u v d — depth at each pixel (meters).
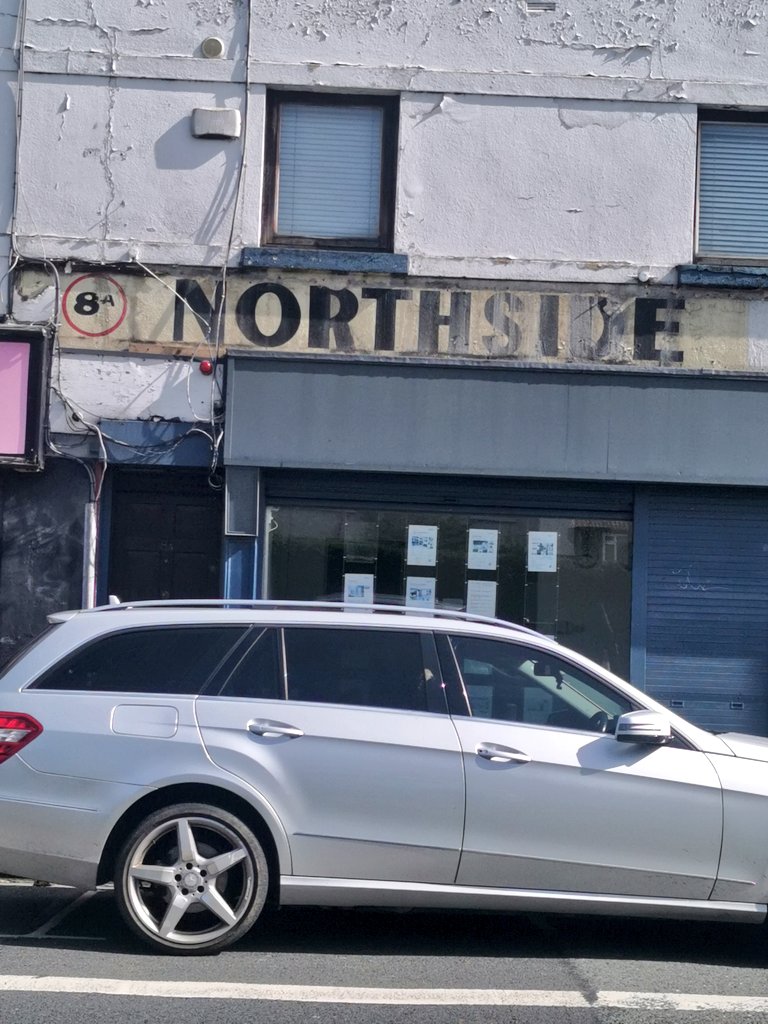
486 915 6.98
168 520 10.62
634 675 10.36
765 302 10.48
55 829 5.78
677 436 10.27
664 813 5.88
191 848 5.80
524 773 5.88
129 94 10.41
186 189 10.41
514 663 6.21
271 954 6.02
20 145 10.35
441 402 10.26
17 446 10.04
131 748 5.84
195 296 10.37
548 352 10.43
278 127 10.65
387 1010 5.18
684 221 10.53
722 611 10.44
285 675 6.09
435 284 10.44
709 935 6.64
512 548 10.50
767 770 5.98
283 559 10.45
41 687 6.01
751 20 10.60
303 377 10.21
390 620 6.27
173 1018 5.02
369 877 5.85
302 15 10.52
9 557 10.28
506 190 10.49
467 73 10.51
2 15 10.41
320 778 5.84
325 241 10.62
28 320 10.32
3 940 6.21
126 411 10.32
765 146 10.74
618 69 10.57
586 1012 5.22
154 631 6.17
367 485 10.46
